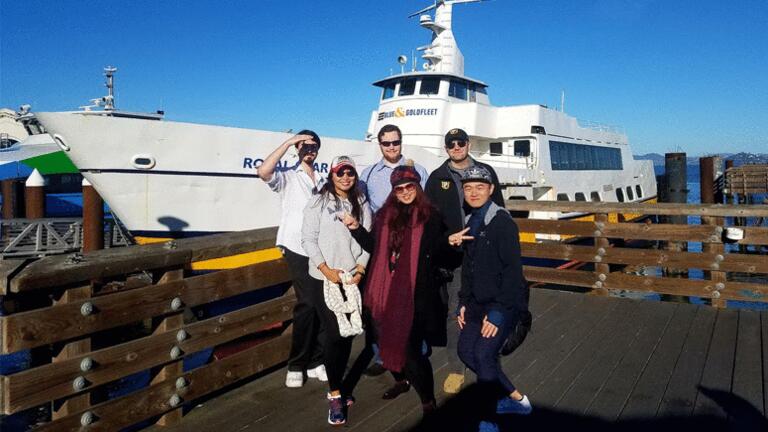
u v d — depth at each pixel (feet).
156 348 11.90
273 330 24.76
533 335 18.53
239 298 25.81
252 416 12.93
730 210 21.57
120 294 11.12
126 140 23.79
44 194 40.86
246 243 14.16
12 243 35.12
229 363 13.91
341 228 12.28
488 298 11.39
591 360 16.17
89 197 32.37
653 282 22.88
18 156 53.01
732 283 21.59
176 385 12.48
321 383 14.84
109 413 11.11
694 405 13.11
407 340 11.93
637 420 12.41
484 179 11.55
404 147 32.58
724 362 15.78
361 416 12.88
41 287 9.60
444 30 48.55
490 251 11.37
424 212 12.16
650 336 18.20
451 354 14.08
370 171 15.92
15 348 9.38
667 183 85.66
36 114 22.50
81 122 22.91
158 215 24.77
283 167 27.43
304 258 13.89
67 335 10.17
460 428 12.21
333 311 12.00
